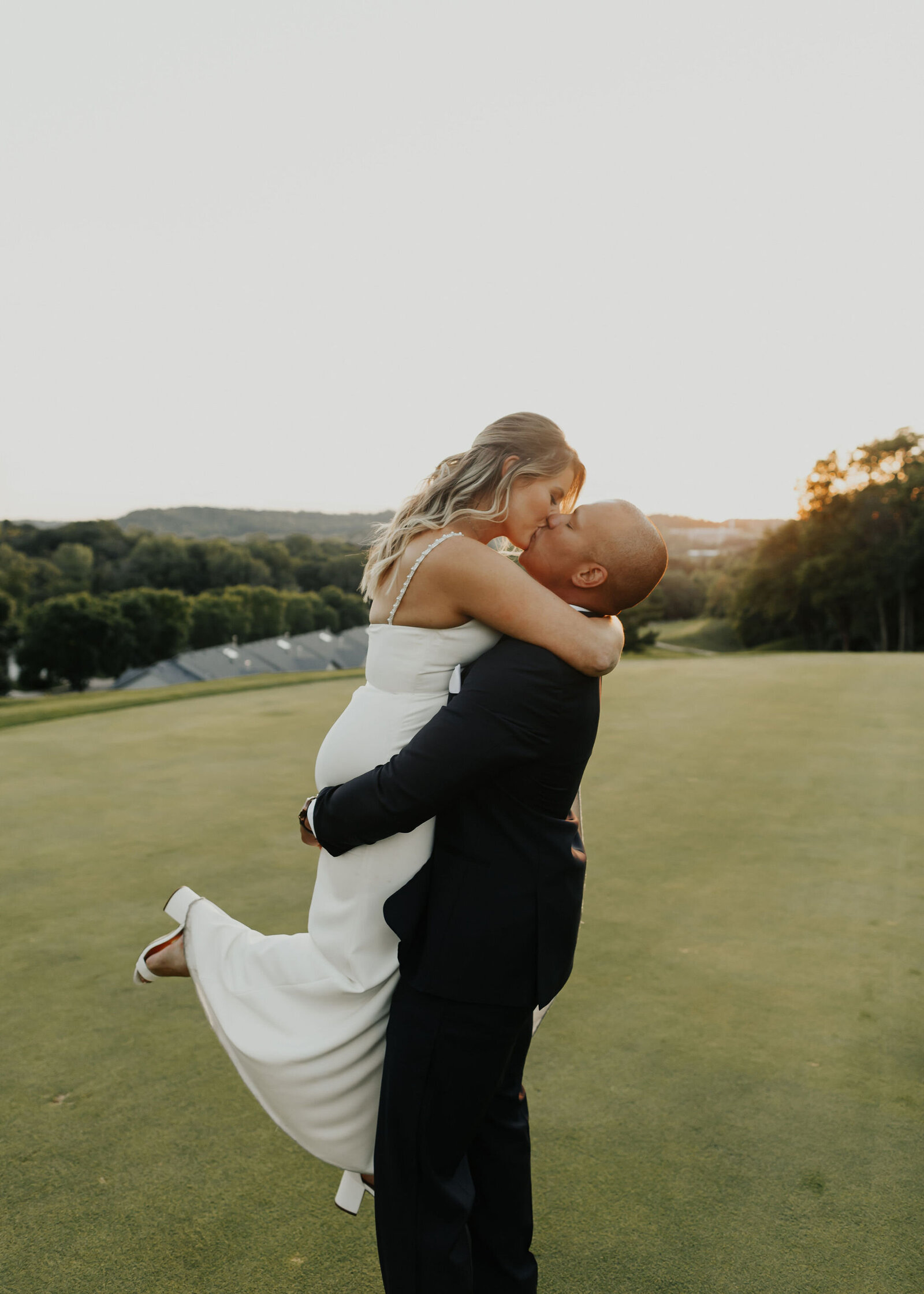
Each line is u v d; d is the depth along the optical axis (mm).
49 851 4172
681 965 2889
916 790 5281
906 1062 2287
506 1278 1488
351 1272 1589
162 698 9477
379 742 1366
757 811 4836
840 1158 1897
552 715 1272
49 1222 1723
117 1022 2523
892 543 46281
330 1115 1462
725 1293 1533
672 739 6988
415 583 1340
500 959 1321
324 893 1459
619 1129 2002
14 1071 2266
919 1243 1646
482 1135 1474
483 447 1399
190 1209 1761
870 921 3260
